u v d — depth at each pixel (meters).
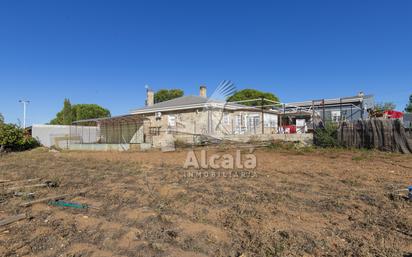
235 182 7.23
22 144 23.61
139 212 4.83
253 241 3.54
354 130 14.30
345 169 8.89
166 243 3.57
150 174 8.85
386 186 6.43
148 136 22.66
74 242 3.64
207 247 3.44
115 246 3.50
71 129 28.77
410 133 12.55
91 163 12.38
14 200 5.90
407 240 3.50
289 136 16.44
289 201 5.30
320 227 3.99
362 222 4.15
